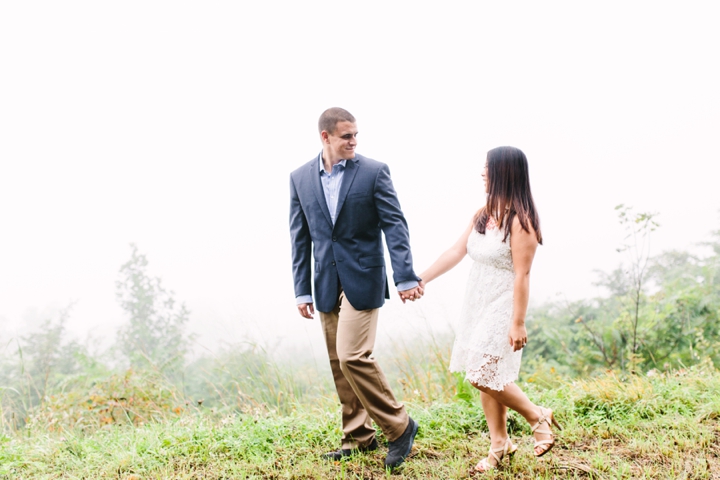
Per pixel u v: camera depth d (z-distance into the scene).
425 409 4.03
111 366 7.66
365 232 3.19
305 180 3.34
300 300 3.38
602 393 4.01
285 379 5.41
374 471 3.11
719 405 3.64
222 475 3.15
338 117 3.13
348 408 3.31
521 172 2.95
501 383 2.85
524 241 2.86
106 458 3.53
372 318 3.15
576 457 3.15
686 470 2.87
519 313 2.83
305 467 3.14
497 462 3.02
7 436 4.23
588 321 7.55
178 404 5.38
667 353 6.66
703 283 7.21
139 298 9.38
